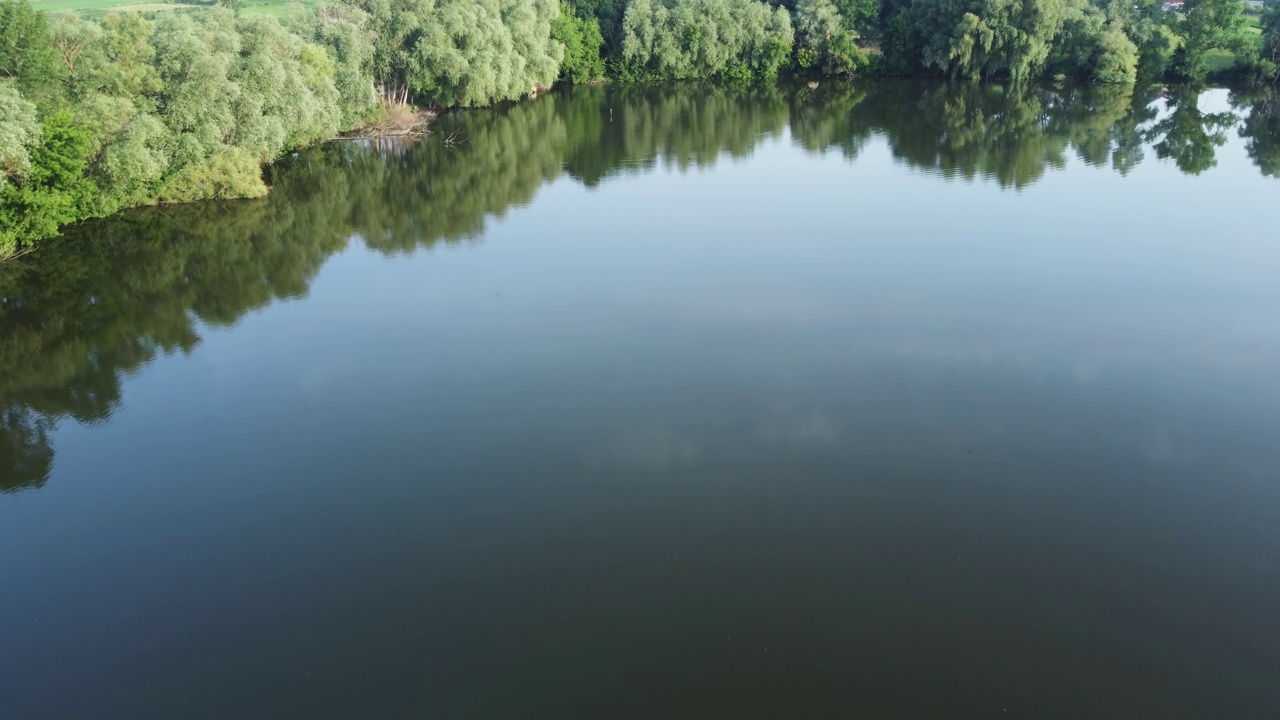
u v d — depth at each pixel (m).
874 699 15.57
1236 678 15.91
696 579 18.50
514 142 60.78
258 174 46.06
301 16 57.69
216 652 17.02
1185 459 22.17
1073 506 20.50
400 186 49.53
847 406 24.88
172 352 29.48
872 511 20.48
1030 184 46.88
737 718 15.22
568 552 19.39
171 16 43.12
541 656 16.66
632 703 15.61
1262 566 18.56
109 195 41.62
